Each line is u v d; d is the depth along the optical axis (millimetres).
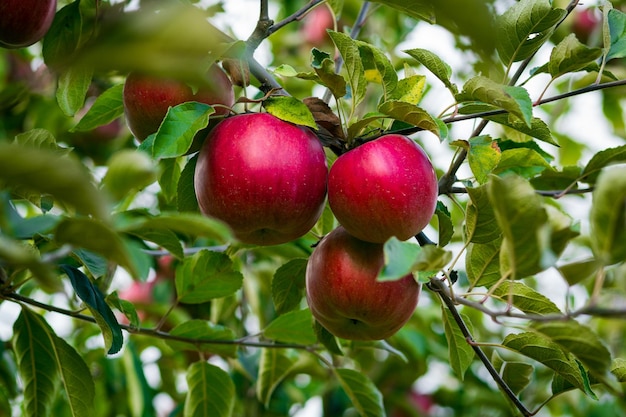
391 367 4879
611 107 4906
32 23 2664
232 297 4133
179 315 4109
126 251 1610
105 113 3107
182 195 2748
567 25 4387
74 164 1348
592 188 2889
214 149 2395
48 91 4195
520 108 2232
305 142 2422
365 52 2871
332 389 4762
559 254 1916
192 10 1238
